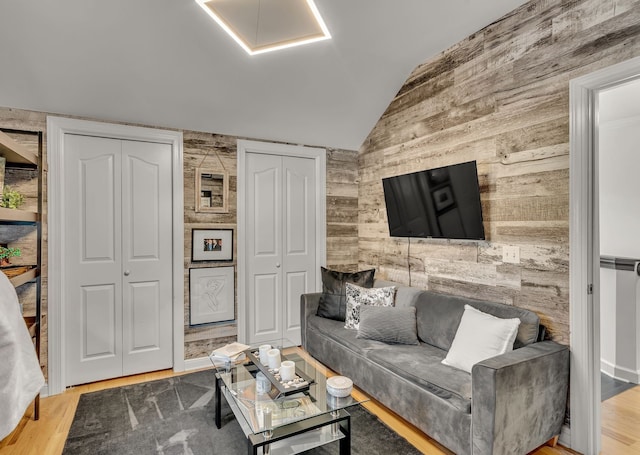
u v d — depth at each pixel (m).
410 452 2.11
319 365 2.39
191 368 3.39
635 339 2.99
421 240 3.29
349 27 2.62
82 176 3.02
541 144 2.31
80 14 2.25
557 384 2.06
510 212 2.51
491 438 1.76
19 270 2.55
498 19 2.57
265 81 3.06
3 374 1.88
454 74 2.92
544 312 2.29
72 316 2.99
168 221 3.34
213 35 2.54
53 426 2.38
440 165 3.06
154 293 3.30
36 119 2.82
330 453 2.10
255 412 1.87
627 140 3.51
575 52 2.13
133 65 2.66
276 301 3.85
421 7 2.44
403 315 2.80
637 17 1.87
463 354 2.21
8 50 2.38
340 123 3.75
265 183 3.79
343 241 4.15
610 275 3.18
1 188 2.32
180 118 3.22
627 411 2.54
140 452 2.11
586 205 2.07
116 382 3.08
